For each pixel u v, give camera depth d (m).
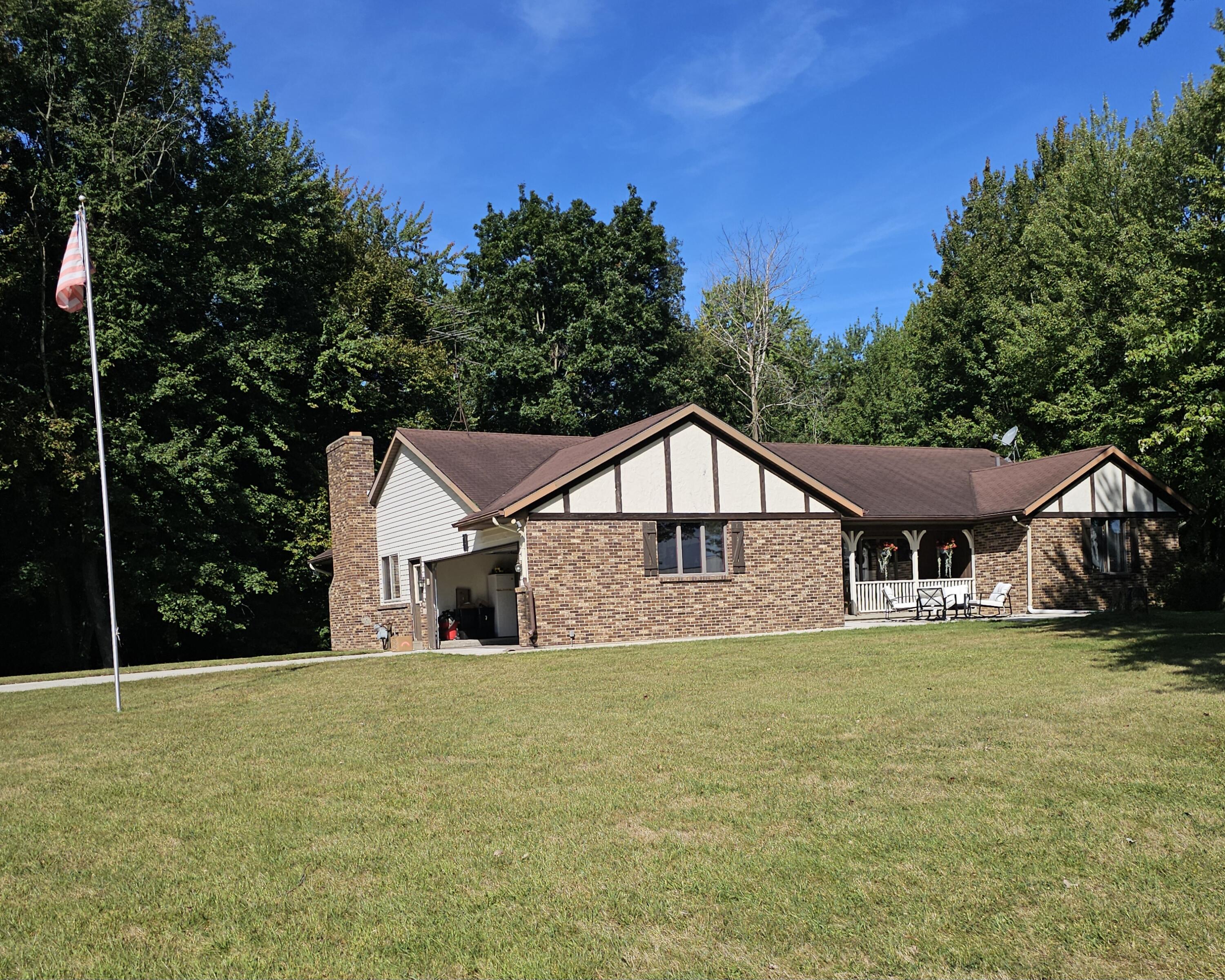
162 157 28.70
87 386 26.83
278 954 4.54
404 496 25.84
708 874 5.29
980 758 7.59
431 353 39.06
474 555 25.11
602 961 4.32
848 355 64.69
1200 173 20.75
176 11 28.91
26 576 26.59
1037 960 4.19
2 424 23.36
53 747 10.59
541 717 10.68
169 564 28.33
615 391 46.91
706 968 4.21
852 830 5.91
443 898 5.14
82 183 27.14
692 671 14.27
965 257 41.44
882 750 8.05
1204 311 17.75
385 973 4.31
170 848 6.29
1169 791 6.41
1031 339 33.22
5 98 26.08
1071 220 35.50
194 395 28.67
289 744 9.89
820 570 23.06
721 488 22.06
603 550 20.73
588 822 6.39
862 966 4.19
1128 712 9.16
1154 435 16.28
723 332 47.56
